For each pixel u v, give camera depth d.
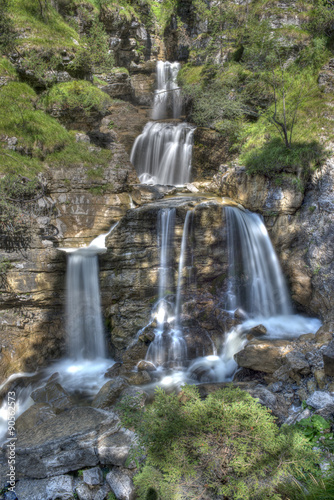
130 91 19.11
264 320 10.04
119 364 9.52
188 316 9.92
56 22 14.00
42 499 5.08
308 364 6.79
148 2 21.78
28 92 12.08
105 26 18.09
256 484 3.74
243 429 4.25
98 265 10.05
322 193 9.78
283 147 10.70
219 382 7.57
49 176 11.22
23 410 8.59
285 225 10.28
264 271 10.70
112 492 5.05
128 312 10.09
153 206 10.10
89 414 6.10
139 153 15.89
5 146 10.70
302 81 13.62
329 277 9.12
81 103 12.77
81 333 10.23
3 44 12.09
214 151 14.33
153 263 10.15
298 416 5.54
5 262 9.34
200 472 4.02
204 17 19.70
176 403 4.69
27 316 9.76
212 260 10.48
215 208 10.27
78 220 11.21
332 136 10.47
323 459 4.37
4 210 9.45
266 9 16.09
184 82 18.72
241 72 15.22
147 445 4.38
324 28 14.59
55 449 5.34
